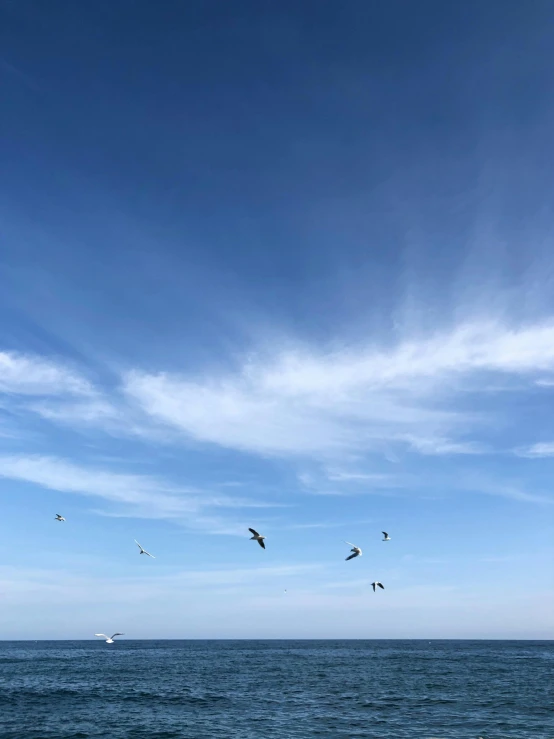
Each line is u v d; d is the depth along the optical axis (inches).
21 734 1744.6
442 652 7504.9
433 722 1914.4
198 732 1766.7
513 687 2901.1
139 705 2289.6
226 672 3887.8
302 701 2396.7
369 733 1748.3
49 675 3595.0
